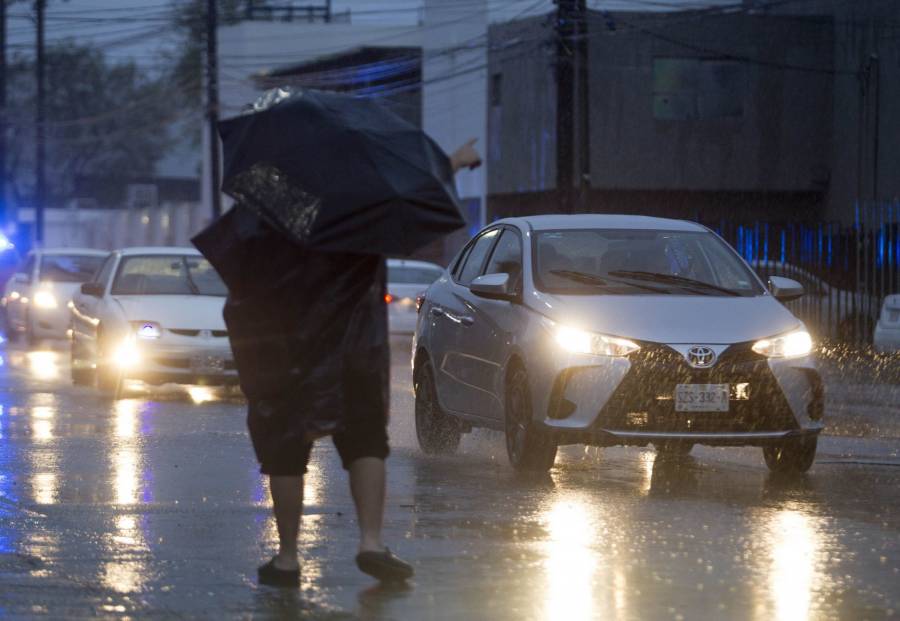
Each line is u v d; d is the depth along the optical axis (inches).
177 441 995.9
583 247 917.8
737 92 3319.4
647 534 637.9
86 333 1487.5
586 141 2669.8
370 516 531.8
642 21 3265.3
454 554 587.5
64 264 2322.8
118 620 478.6
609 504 727.1
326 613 487.5
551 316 841.5
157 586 526.9
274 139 521.3
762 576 550.9
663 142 3292.3
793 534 641.6
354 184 510.9
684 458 933.2
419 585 530.0
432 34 3961.6
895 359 1925.4
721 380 811.4
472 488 783.7
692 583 537.3
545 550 597.6
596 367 811.4
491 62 3604.8
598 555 588.1
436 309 992.9
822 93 3321.9
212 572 551.2
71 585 528.1
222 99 5123.0
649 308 842.8
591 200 3275.1
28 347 2228.1
